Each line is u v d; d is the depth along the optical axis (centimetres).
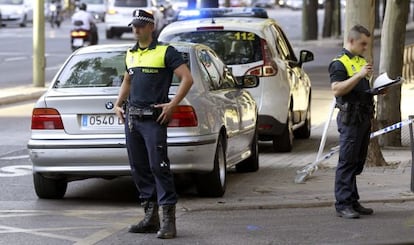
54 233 1828
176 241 1736
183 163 2028
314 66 7081
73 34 6353
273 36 2975
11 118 4003
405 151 2958
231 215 1997
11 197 2272
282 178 2459
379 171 2484
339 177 1938
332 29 10375
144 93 1725
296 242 1716
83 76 2197
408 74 5975
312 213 2002
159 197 1755
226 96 2302
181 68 1728
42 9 5100
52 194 2217
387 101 3011
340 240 1719
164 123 1731
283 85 2884
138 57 1739
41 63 5144
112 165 2052
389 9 3045
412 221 1892
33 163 2103
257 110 2691
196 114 2038
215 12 3122
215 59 2405
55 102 2064
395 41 3041
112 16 9425
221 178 2183
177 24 2966
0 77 5800
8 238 1783
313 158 2864
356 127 1883
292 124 3050
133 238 1769
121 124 2041
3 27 11681
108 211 2083
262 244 1706
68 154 2044
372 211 1977
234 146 2334
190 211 2034
